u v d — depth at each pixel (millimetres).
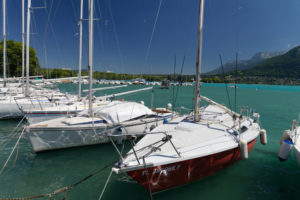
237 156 5453
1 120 11109
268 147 7785
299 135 6137
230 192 4707
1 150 6996
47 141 6625
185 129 5641
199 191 4707
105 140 7473
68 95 14617
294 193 4758
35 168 5770
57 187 4824
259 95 36219
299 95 37125
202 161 4582
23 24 13211
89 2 7602
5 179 5125
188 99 25625
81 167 5906
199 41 5809
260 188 4930
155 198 4445
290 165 6203
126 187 4895
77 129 6855
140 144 4852
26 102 10914
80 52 12602
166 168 4141
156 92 36156
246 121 7277
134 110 7941
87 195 4535
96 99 12781
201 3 5598
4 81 15852
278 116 14906
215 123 6281
